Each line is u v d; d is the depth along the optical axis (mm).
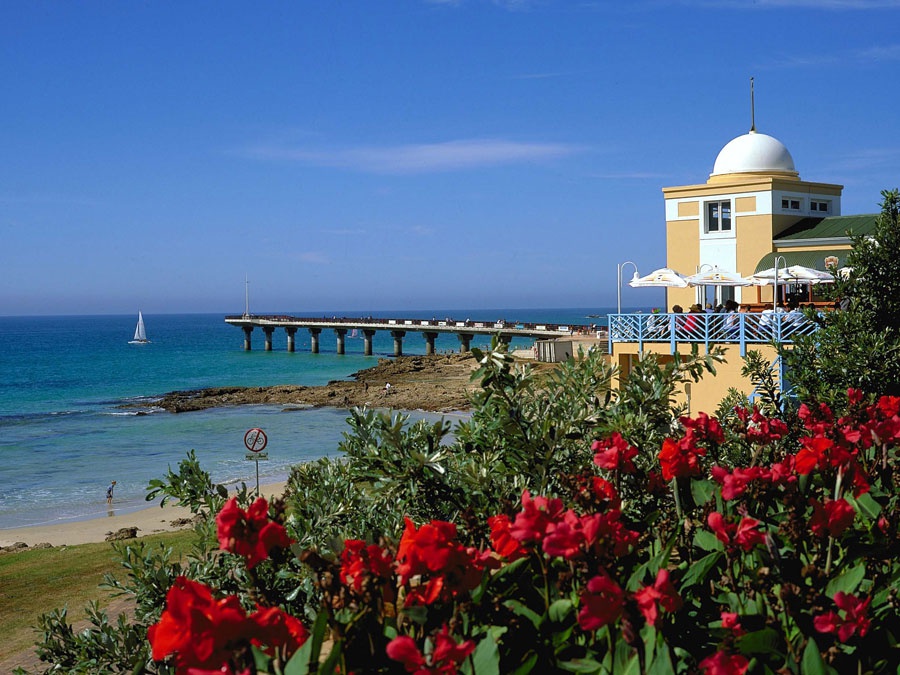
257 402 60562
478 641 3355
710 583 3963
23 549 24672
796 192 30422
